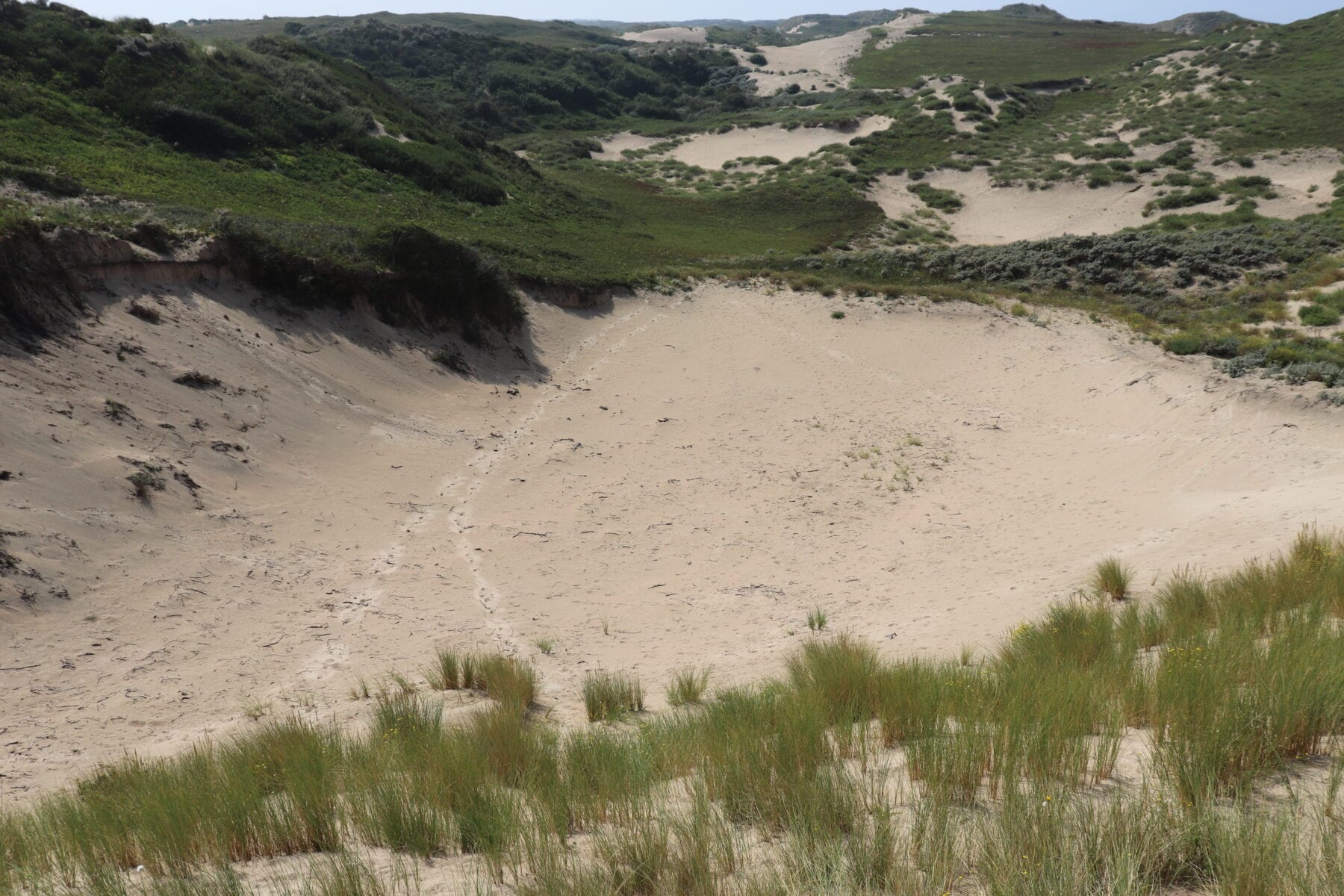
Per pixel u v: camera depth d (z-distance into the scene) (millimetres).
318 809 4992
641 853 3912
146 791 5641
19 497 10477
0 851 4797
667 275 31828
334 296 20625
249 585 11055
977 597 11211
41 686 8359
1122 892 3158
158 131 32125
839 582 12383
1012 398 23328
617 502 15898
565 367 24688
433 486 16000
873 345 27656
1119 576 10391
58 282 14703
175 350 15617
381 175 36812
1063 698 5473
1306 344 23234
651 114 84750
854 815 4188
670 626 10891
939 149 60344
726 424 21297
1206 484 15438
